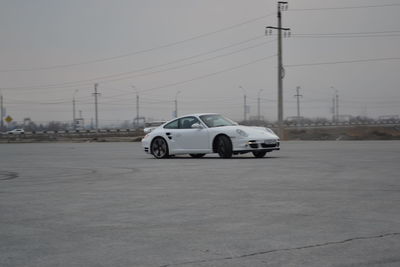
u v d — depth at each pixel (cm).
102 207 724
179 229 568
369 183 904
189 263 438
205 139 1598
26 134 7356
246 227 570
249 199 759
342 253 460
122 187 935
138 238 531
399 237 514
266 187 881
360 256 450
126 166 1398
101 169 1327
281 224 582
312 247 481
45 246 506
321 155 1623
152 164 1437
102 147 2927
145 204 740
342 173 1067
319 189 844
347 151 1809
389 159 1405
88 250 488
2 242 526
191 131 1631
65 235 553
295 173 1085
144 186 940
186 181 998
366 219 601
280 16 3794
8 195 865
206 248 485
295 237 520
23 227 599
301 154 1694
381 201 718
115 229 577
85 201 782
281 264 430
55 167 1445
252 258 449
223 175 1084
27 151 2598
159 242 512
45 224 614
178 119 1692
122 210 696
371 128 5956
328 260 440
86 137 6262
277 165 1282
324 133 4675
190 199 773
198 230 561
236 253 466
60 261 452
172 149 1670
